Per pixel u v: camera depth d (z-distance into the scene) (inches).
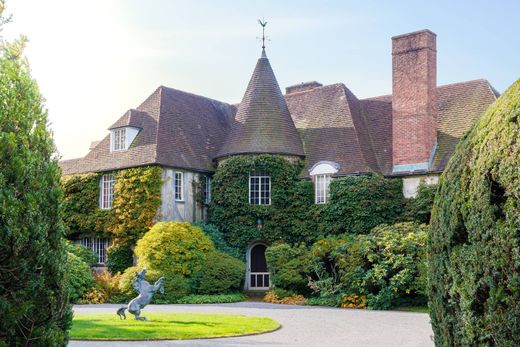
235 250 1168.8
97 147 1312.7
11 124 249.3
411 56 1154.0
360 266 916.0
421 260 880.3
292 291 1021.8
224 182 1197.7
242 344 523.8
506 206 202.2
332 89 1339.8
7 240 234.2
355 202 1103.6
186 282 1015.6
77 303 946.1
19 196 243.1
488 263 208.5
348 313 818.2
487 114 235.8
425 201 1071.0
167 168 1172.5
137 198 1162.0
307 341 552.4
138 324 629.6
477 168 222.4
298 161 1214.9
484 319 213.9
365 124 1282.0
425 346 530.0
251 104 1250.6
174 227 1049.5
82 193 1248.8
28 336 245.1
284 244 1063.6
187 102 1370.6
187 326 618.8
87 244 1266.0
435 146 1144.2
